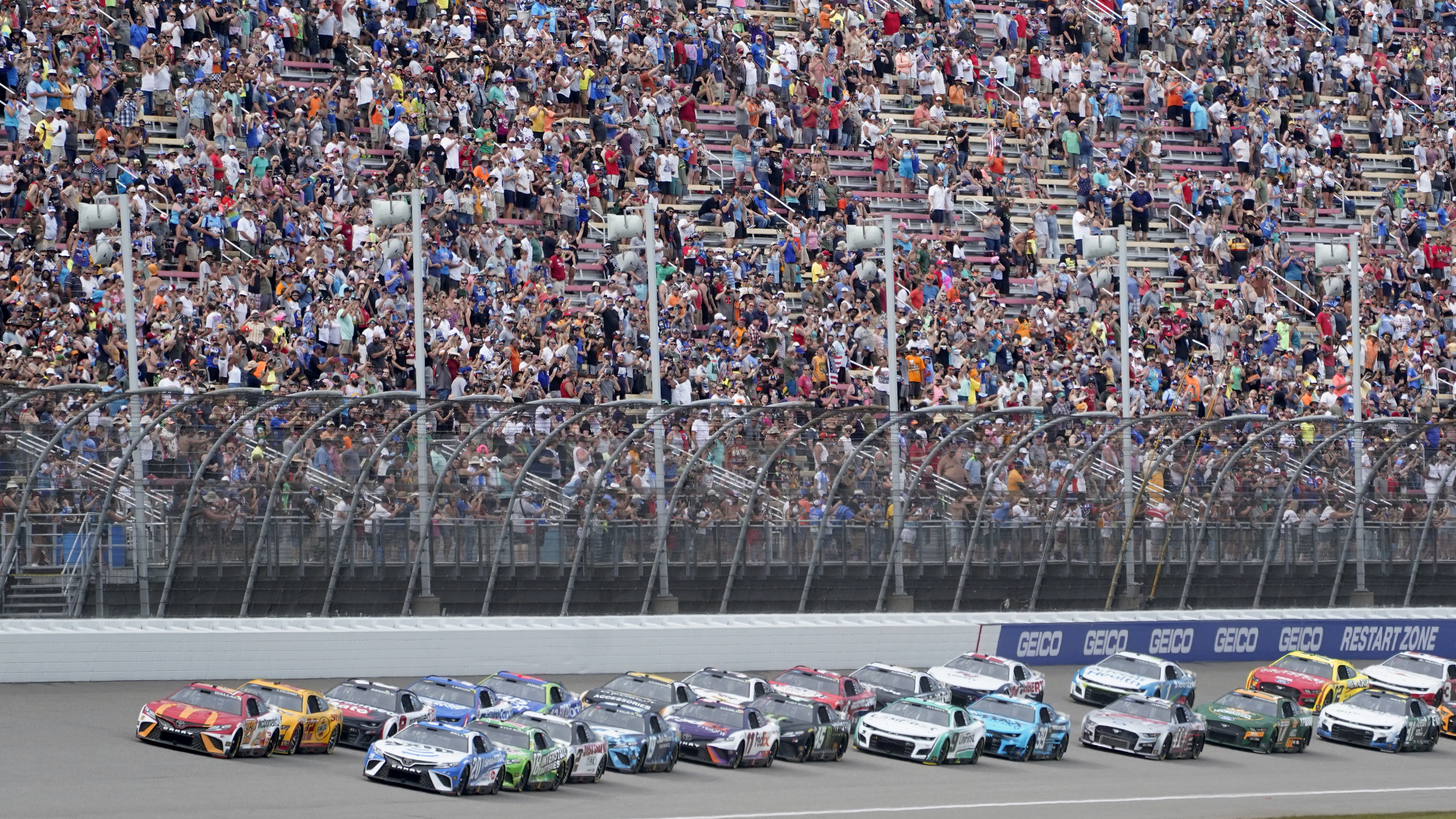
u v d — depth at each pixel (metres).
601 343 186.62
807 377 197.88
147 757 117.94
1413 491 181.88
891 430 158.38
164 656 136.75
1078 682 162.12
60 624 134.25
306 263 184.12
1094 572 167.00
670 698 137.12
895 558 158.38
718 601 151.88
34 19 193.50
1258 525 175.00
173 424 133.75
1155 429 170.00
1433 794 142.00
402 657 143.00
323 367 174.50
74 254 174.38
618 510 148.00
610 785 123.69
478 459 143.38
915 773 135.00
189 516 134.38
